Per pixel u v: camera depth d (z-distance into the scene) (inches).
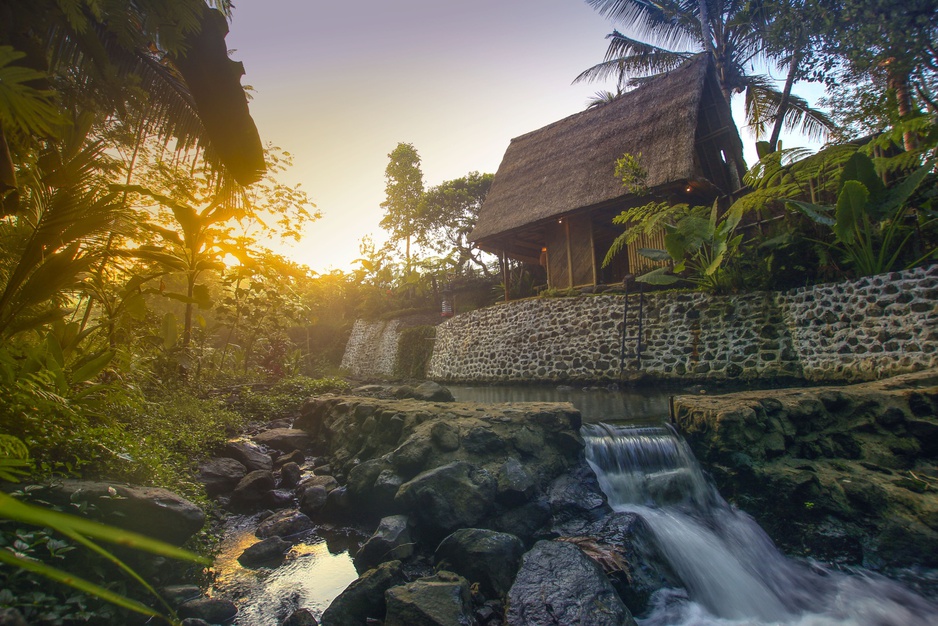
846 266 302.4
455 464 164.4
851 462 175.3
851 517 156.4
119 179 204.2
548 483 172.2
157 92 190.5
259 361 418.9
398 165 1277.1
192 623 111.4
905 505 151.6
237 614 122.6
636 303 407.5
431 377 680.4
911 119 270.7
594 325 437.1
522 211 571.2
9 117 56.8
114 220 162.7
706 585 145.3
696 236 358.9
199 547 144.6
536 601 117.6
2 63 53.8
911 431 174.1
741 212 339.0
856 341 279.4
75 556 104.9
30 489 104.7
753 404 186.1
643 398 315.6
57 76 155.5
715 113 523.5
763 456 176.9
